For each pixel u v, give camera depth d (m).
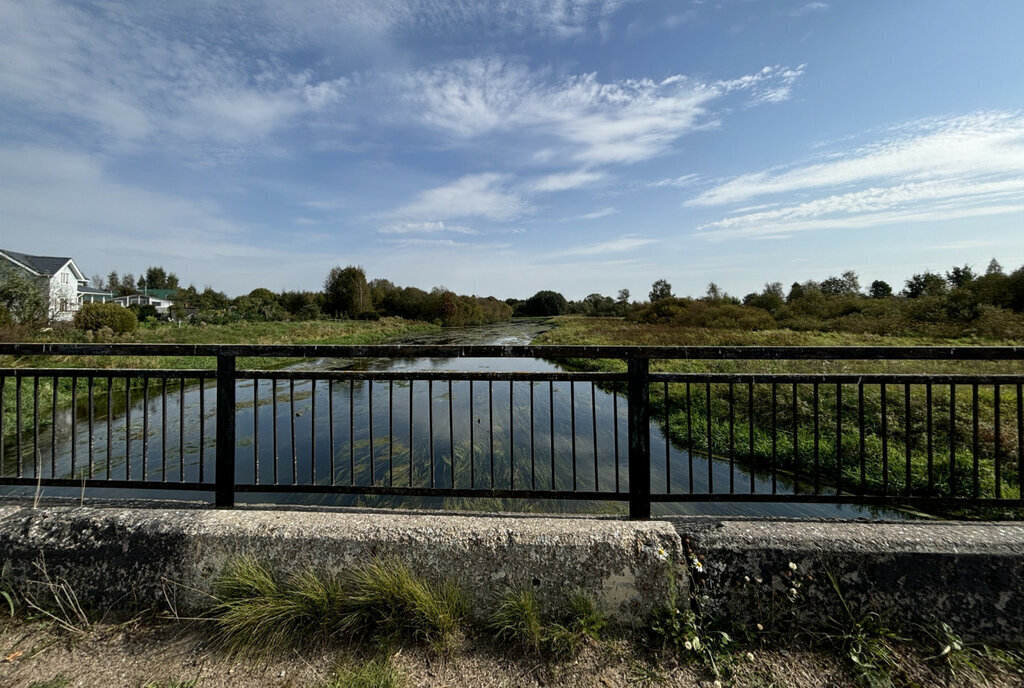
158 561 1.98
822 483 5.12
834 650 1.71
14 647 1.76
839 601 1.80
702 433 6.90
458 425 7.78
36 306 17.12
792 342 21.02
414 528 1.98
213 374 2.29
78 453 6.38
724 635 1.71
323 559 1.93
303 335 31.25
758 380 2.11
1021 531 1.90
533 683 1.58
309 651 1.73
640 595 1.85
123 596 1.96
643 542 1.89
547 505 4.46
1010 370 9.26
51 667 1.66
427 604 1.77
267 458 6.06
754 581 1.84
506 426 7.70
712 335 25.12
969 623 1.76
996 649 1.71
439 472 5.50
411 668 1.64
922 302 27.64
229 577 1.92
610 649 1.72
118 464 5.88
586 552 1.88
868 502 2.05
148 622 1.88
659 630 1.75
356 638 1.78
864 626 1.76
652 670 1.63
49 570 2.00
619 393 10.64
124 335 19.78
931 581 1.79
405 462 5.83
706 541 1.89
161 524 2.03
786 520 2.06
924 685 1.56
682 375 2.14
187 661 1.69
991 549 1.80
